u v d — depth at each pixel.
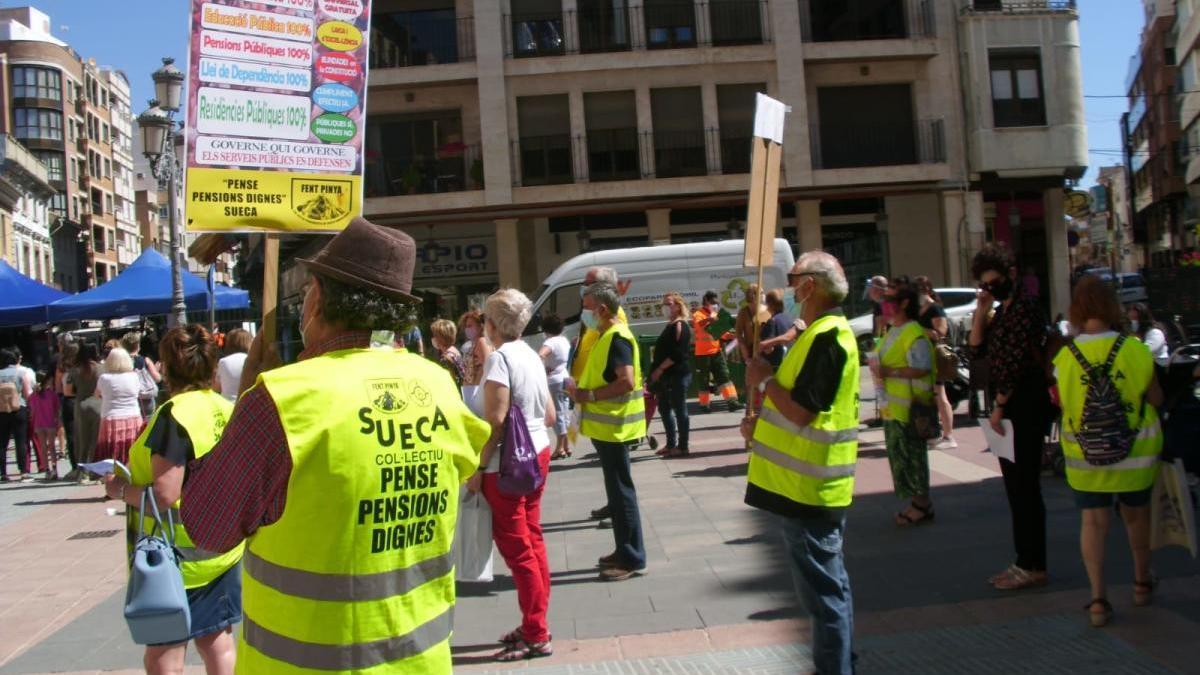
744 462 11.27
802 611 5.81
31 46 71.56
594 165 27.36
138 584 3.48
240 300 17.03
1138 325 10.36
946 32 27.53
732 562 7.01
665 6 27.44
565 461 12.27
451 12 27.55
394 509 2.39
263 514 2.32
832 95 27.91
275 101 4.43
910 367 7.65
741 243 18.28
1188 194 51.62
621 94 27.39
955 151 27.56
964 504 8.41
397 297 2.56
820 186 27.14
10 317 15.88
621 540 6.77
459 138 27.53
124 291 16.03
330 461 2.30
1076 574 6.16
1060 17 27.64
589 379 6.80
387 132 27.55
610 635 5.62
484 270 27.53
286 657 2.30
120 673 5.50
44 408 13.96
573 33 27.11
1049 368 5.86
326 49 4.55
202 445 3.87
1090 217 49.88
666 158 27.38
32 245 54.69
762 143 5.50
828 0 28.34
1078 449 5.24
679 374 11.93
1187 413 6.88
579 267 18.23
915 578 6.36
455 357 11.32
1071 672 4.63
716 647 5.29
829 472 4.28
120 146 86.94
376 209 26.73
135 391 10.20
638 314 18.08
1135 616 5.29
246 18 4.37
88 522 10.41
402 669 2.39
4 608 7.04
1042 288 28.53
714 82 27.22
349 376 2.40
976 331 6.68
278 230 4.43
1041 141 27.50
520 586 5.33
